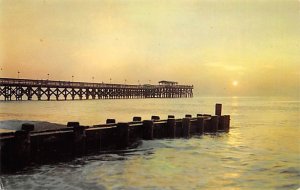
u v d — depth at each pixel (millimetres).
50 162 12695
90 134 14195
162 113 41094
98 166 13070
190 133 20578
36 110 40406
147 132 17078
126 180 11586
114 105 56156
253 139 21297
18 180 11047
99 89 73312
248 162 14875
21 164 11555
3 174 11289
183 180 11961
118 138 15414
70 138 13469
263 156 16172
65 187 10625
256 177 12641
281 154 16656
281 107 65000
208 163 14422
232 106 69062
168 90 103938
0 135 11320
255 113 46281
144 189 10844
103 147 14789
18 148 11492
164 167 13398
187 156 15461
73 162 13398
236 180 12266
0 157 11164
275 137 22391
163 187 11141
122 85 78188
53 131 13039
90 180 11406
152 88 93438
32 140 12148
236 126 28578
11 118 28406
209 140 20062
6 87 55250
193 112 43562
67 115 34375
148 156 15000
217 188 11328
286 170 13695
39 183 10820
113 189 10703
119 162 13797
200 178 12273
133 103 66562
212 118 22578
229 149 17656
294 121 33844
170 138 18578
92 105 54375
